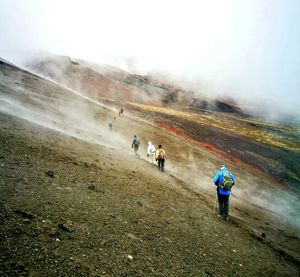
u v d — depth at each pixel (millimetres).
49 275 3916
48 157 9977
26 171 7680
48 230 4992
